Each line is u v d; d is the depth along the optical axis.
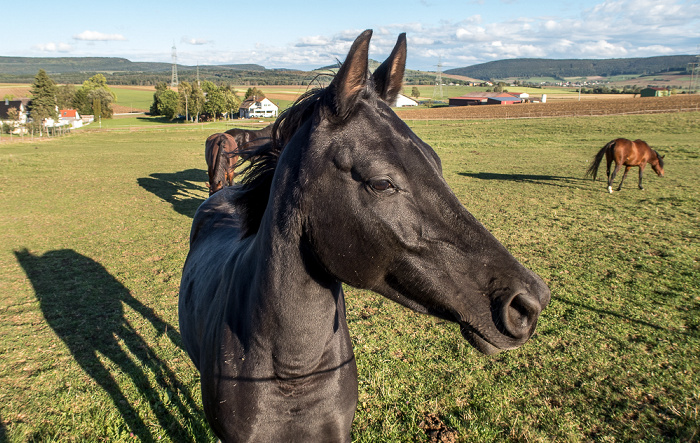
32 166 19.53
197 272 2.66
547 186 13.92
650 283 6.03
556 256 7.22
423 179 1.43
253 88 82.19
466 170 17.55
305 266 1.54
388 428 3.34
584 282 6.11
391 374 4.06
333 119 1.45
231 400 1.76
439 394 3.77
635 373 4.01
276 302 1.59
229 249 2.40
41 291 6.05
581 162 19.19
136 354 4.45
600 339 4.61
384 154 1.40
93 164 20.67
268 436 1.75
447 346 4.56
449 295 1.43
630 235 8.37
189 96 77.81
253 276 1.73
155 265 7.12
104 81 119.81
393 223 1.41
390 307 5.53
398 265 1.47
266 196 1.81
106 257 7.52
